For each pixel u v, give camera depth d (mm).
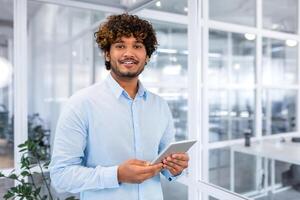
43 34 3754
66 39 3777
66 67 3844
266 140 3877
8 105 2494
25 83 2455
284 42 4086
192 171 2182
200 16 2184
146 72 3445
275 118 4176
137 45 1209
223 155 3508
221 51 3756
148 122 1298
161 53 3559
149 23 1290
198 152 2176
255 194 3164
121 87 1269
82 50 3609
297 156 3154
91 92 1242
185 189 2986
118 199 1205
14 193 2191
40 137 2695
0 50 2420
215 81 3730
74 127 1147
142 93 1327
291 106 4191
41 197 2291
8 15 2410
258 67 4082
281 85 4203
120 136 1214
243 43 3951
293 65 4133
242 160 3514
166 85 3578
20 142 2434
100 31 1256
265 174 3479
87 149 1215
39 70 3850
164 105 1406
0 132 2516
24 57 2441
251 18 3908
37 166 2377
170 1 2754
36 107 3840
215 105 3727
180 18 3057
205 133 2750
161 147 1374
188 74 2232
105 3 2803
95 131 1187
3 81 2467
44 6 2850
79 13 3377
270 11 3984
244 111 4004
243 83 4000
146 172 1078
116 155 1196
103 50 1265
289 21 3982
